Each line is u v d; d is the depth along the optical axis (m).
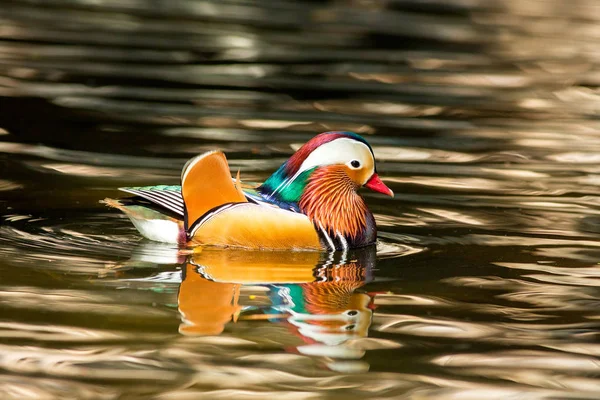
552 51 27.36
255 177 15.21
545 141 18.44
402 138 18.33
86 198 14.09
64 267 11.18
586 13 34.12
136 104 19.95
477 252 12.29
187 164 11.95
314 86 22.27
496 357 9.03
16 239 12.14
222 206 12.01
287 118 19.31
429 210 14.20
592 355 9.11
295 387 8.33
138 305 10.02
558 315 10.12
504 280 11.20
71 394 8.12
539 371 8.77
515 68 25.11
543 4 35.69
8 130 17.75
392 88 22.41
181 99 20.50
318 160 12.40
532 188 15.42
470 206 14.44
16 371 8.49
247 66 23.94
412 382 8.47
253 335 9.34
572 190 15.35
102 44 25.70
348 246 12.33
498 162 16.95
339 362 8.86
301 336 9.36
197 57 24.66
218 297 10.33
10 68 22.48
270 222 11.96
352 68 24.30
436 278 11.23
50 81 21.52
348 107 20.52
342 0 34.56
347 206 12.42
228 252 11.91
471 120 19.88
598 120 20.19
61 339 9.15
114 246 12.02
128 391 8.20
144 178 15.21
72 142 17.17
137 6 31.64
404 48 26.98
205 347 9.05
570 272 11.54
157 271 11.12
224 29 28.45
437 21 31.28
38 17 29.00
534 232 13.20
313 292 10.62
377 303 10.33
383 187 12.61
